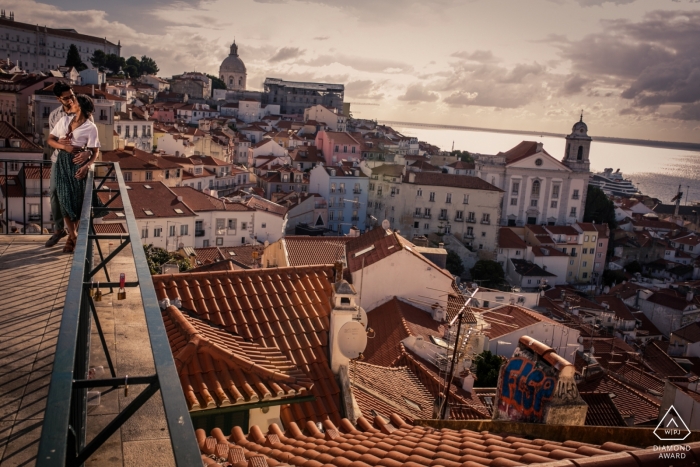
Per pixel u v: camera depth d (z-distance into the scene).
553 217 135.50
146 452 6.69
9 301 8.77
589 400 28.66
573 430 8.12
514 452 7.55
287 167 128.38
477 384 31.00
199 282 17.03
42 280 9.73
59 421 2.80
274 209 93.81
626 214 158.75
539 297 73.69
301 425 13.98
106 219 64.62
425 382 23.98
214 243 82.81
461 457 7.71
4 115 107.94
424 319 30.48
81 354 5.46
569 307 79.88
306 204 112.88
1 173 65.06
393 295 31.53
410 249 32.69
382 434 10.99
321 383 15.27
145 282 4.38
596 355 51.59
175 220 76.44
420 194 115.88
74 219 10.90
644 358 57.25
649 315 93.38
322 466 8.85
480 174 134.25
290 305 17.09
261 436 11.37
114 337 8.67
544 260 114.12
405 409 18.80
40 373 6.84
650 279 119.75
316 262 39.53
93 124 10.70
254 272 17.78
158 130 124.81
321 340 16.34
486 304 56.12
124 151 92.94
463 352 26.22
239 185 122.94
